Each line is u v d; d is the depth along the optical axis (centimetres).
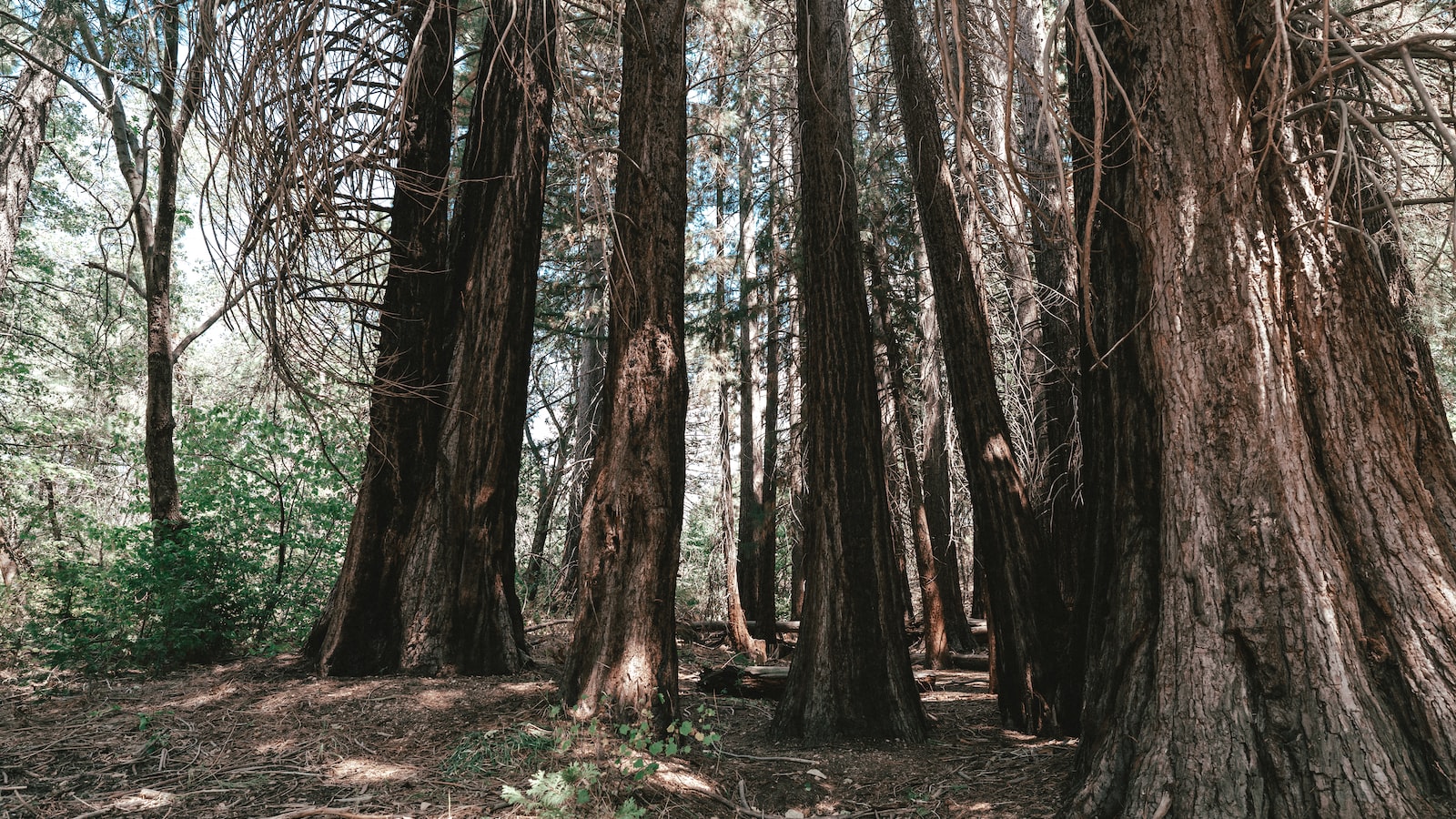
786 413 1714
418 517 699
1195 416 345
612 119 1027
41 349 1441
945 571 1218
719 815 418
